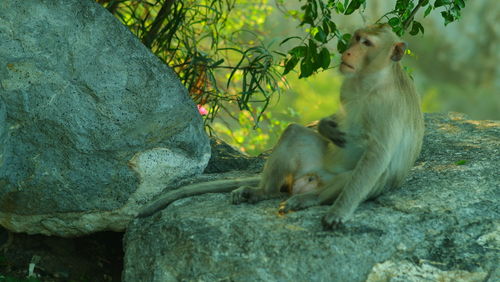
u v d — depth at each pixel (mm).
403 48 7148
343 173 7441
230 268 6629
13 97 7527
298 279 6527
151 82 7883
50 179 7949
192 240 6871
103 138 7844
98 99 7695
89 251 9031
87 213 8273
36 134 7766
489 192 7594
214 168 9930
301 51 8641
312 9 8633
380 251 6684
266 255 6629
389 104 7184
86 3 7547
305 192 7660
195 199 7902
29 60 7457
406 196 7477
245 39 14477
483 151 9031
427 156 9094
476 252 6746
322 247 6629
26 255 8742
